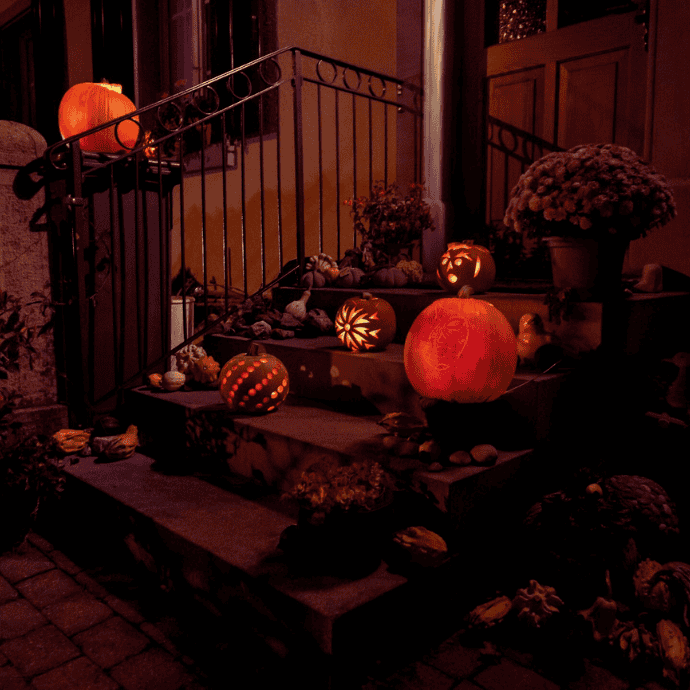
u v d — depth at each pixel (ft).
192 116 19.08
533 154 13.88
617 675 6.44
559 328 9.12
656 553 7.64
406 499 7.48
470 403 8.01
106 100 12.98
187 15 19.98
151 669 6.65
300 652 6.29
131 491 9.21
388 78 15.03
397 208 13.70
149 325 12.67
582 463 9.11
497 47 14.29
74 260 10.79
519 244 13.84
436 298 10.80
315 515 6.65
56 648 7.00
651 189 8.73
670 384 9.00
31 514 9.55
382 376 9.74
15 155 10.27
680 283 11.02
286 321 12.12
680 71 10.92
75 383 11.41
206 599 7.47
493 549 7.79
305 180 17.78
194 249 21.24
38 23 21.63
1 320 9.91
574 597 7.14
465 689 6.18
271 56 12.58
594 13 12.73
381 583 6.60
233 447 9.80
